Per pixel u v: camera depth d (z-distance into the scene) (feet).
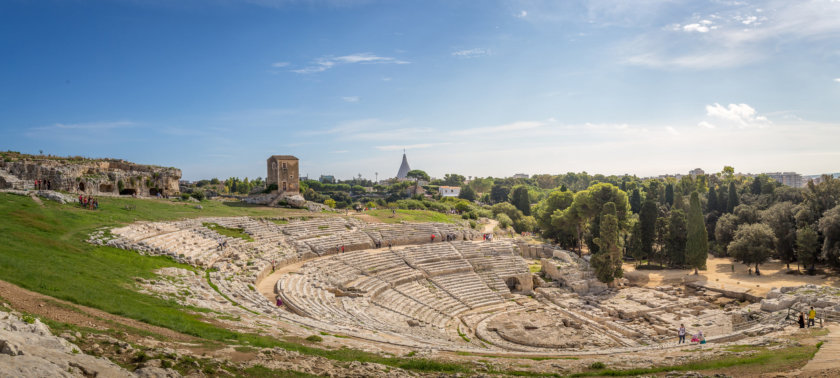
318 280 197.16
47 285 79.97
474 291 242.37
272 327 96.53
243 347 67.97
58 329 55.11
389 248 274.16
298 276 191.21
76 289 83.41
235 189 570.05
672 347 123.54
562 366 86.89
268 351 67.51
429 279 246.68
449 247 286.66
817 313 144.05
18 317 54.19
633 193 432.66
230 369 55.31
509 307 227.61
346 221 301.43
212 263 169.99
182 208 249.14
